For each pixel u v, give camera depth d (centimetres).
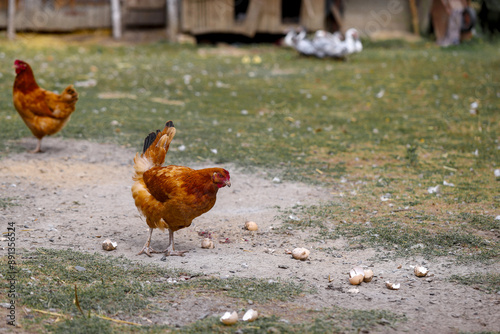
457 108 1317
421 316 423
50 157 858
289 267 519
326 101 1394
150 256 535
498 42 2408
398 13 2467
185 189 500
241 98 1399
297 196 732
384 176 824
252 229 613
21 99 833
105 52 2044
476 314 427
